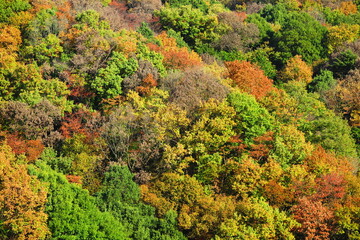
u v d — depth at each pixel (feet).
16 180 297.74
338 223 324.19
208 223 313.94
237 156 371.56
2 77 400.67
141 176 342.23
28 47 449.48
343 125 417.49
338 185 338.75
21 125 364.17
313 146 385.50
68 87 418.10
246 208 315.37
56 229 286.66
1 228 285.84
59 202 299.17
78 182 328.29
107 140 367.86
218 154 355.36
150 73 421.59
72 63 440.04
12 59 431.43
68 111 388.78
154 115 368.27
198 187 330.54
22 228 282.15
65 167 341.62
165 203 322.55
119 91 413.18
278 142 363.15
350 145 398.21
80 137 364.38
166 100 398.21
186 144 364.17
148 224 309.63
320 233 320.91
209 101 388.78
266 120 384.27
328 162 364.79
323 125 413.18
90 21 496.64
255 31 638.94
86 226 284.41
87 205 302.45
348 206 329.72
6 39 459.73
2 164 306.14
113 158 367.45
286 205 334.24
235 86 447.83
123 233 292.61
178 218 314.76
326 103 485.56
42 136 371.35
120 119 369.91
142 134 372.38
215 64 498.69
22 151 341.82
